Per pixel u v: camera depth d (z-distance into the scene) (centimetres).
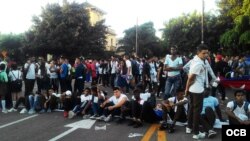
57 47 4719
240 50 3203
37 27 4862
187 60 1734
